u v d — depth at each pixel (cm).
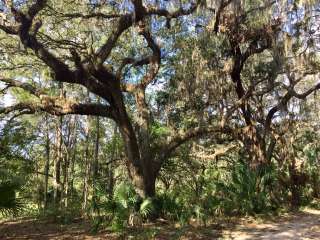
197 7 1338
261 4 1378
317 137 2242
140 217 1275
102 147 2612
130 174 1427
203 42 1550
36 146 2777
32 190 2417
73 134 2645
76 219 1507
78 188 2938
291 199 1889
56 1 1428
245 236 1155
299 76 1873
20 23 1126
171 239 1114
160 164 1476
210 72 1598
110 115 1435
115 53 1788
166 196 1413
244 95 1697
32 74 1942
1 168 1315
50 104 1405
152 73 1498
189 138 1571
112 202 1273
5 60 1638
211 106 1738
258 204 1588
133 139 1433
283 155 1936
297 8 1376
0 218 1565
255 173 1680
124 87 1509
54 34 1622
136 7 1232
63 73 1255
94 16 1395
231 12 1416
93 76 1316
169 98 1772
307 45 1551
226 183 1714
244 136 1780
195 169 1998
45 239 1150
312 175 2123
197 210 1346
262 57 1852
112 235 1172
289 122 1900
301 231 1227
